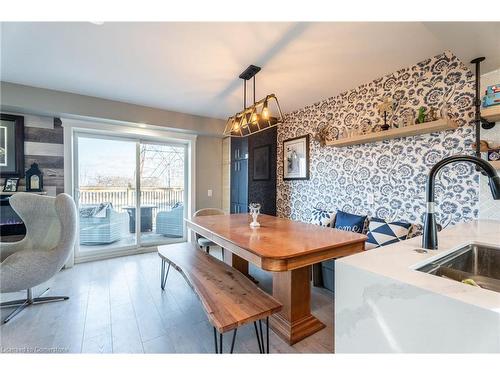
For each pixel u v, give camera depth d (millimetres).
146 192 4230
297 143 3883
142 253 4023
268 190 4273
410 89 2422
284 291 1883
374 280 787
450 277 976
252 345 1739
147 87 2916
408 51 2131
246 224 2480
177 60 2266
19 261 2053
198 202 4598
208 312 1356
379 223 2484
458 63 2098
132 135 3936
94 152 3746
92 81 2750
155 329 1903
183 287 2660
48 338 1782
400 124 2391
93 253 3680
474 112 2012
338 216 2928
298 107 3738
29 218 2449
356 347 835
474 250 1237
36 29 1800
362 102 2883
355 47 2061
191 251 2514
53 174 3297
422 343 674
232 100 3367
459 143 2104
